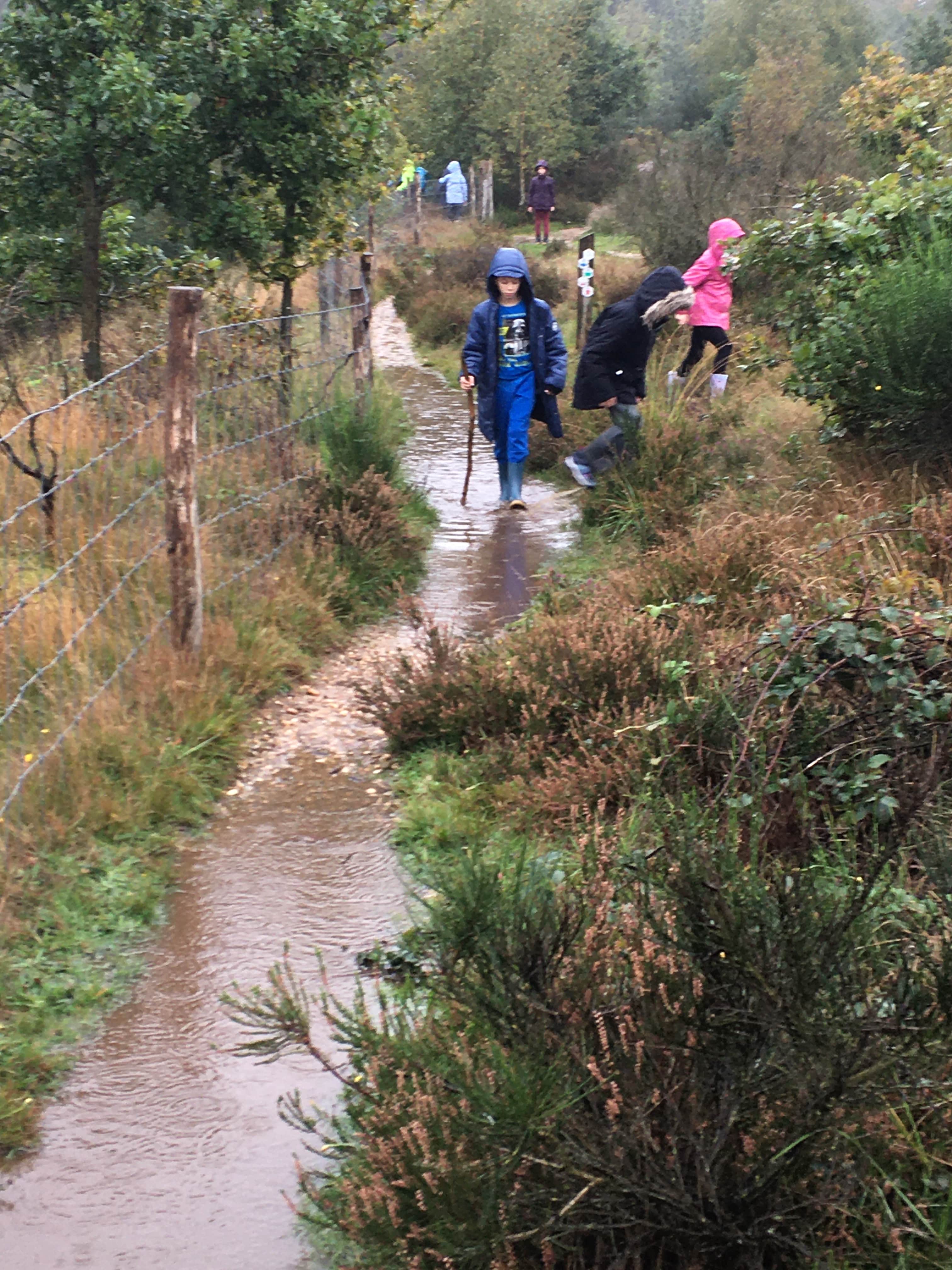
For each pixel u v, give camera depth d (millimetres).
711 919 2553
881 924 2875
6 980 3480
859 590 4844
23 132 9195
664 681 4691
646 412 8773
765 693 3949
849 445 7281
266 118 9297
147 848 4246
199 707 5117
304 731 5387
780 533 5992
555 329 9047
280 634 6086
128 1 8750
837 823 3721
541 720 4766
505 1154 2264
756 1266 2244
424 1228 2307
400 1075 2508
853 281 7359
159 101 8516
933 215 7406
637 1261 2211
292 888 4078
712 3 48156
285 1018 2811
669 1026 2451
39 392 8477
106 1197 2768
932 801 3535
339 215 10273
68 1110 3041
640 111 36219
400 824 4430
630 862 3070
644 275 15844
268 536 6672
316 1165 2848
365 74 9641
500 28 33625
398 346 18359
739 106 28391
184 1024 3361
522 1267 2285
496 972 2646
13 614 4590
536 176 26078
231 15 8875
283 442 7082
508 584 7414
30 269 9961
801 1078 2273
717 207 15516
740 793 3814
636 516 7770
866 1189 2332
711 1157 2195
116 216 9766
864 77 11391
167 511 5324
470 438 9344
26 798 4195
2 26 8836
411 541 7625
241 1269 2568
